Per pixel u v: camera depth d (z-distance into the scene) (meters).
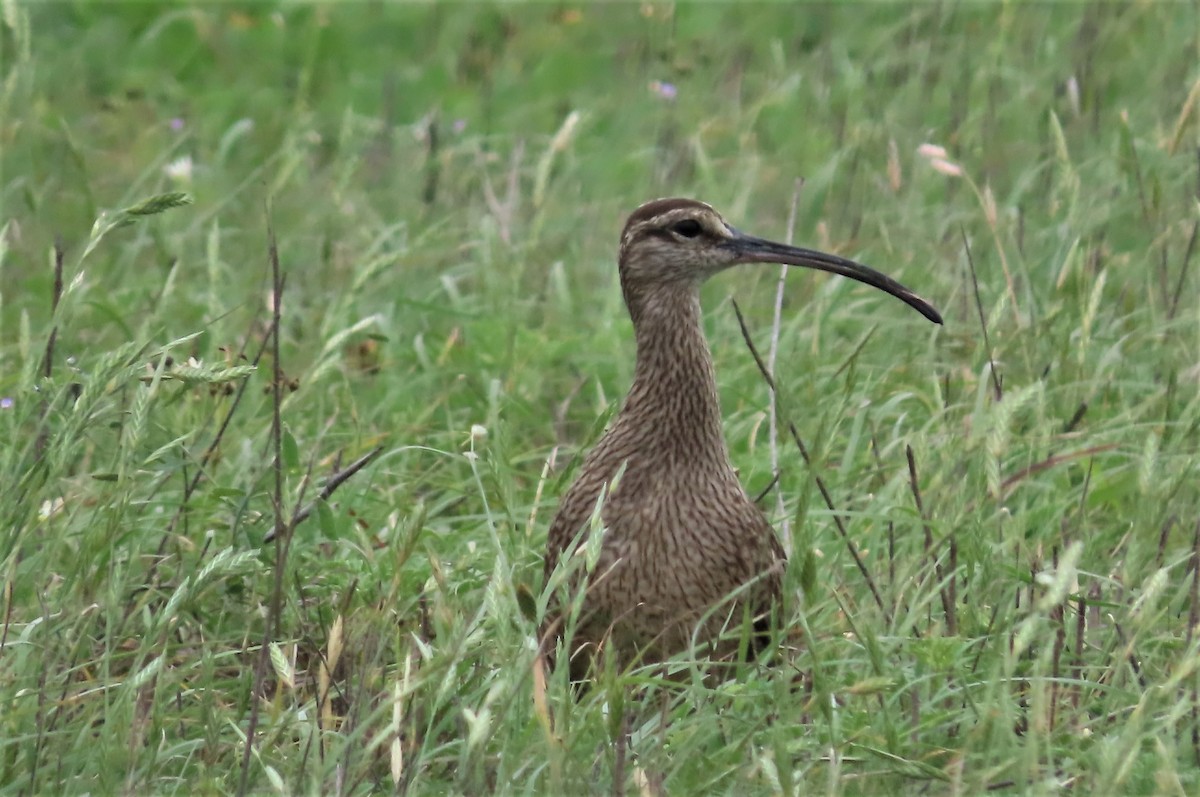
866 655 9.82
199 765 9.09
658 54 21.09
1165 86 18.19
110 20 23.67
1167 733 8.80
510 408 13.37
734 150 19.09
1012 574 10.00
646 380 10.23
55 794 8.84
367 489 11.90
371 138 19.70
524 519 11.52
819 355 13.69
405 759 8.92
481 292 15.86
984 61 19.34
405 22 23.91
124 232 17.25
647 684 8.98
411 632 9.22
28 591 10.22
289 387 12.09
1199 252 14.59
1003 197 17.00
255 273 15.95
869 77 19.73
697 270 10.59
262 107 20.97
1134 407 13.02
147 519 11.02
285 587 10.54
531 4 24.31
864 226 16.20
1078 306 13.48
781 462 12.16
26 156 18.02
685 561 9.95
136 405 9.33
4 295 15.69
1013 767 8.55
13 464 9.70
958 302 14.44
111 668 10.31
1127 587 9.48
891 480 11.48
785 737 8.79
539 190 14.48
